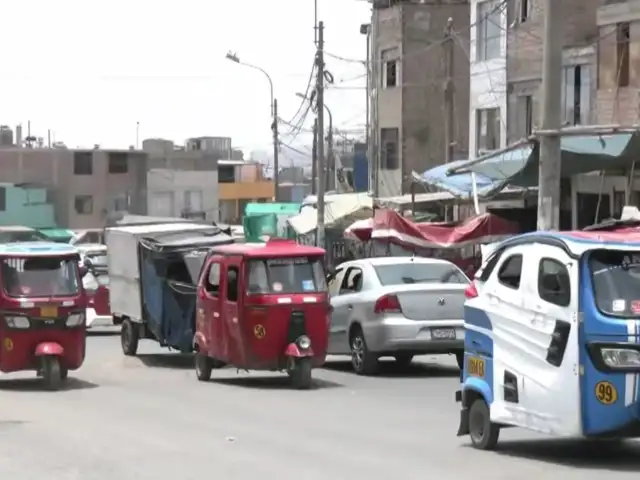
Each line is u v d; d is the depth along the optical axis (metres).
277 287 20.89
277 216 66.06
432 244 36.47
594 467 11.80
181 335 26.55
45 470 12.12
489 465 12.02
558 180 24.48
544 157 24.44
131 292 28.59
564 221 40.25
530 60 45.31
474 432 13.38
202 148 123.25
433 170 41.50
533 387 11.98
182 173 108.88
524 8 45.97
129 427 15.59
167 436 14.62
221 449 13.44
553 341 11.63
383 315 22.48
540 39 44.62
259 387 21.42
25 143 113.38
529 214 38.50
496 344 12.73
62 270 21.73
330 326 23.47
